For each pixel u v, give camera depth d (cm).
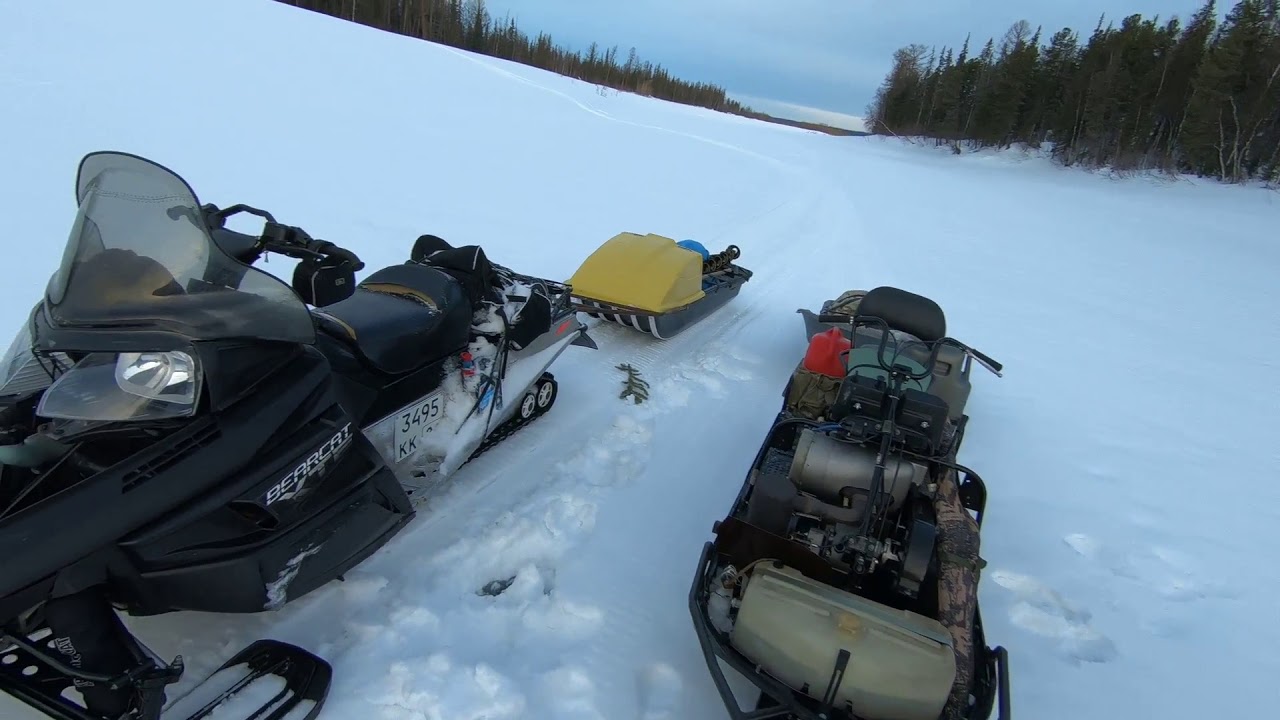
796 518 306
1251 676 320
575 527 355
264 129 1027
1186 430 586
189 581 211
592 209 1030
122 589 206
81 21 1344
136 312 203
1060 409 602
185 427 206
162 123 923
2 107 834
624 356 552
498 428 415
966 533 293
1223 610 363
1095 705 295
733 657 246
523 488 376
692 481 411
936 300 898
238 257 248
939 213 1692
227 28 1681
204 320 210
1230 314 1002
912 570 264
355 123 1216
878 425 320
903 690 226
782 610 241
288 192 790
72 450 196
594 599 311
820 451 320
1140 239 1636
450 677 261
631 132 1997
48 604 193
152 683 199
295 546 234
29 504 191
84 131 820
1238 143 3269
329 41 1908
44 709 198
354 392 287
